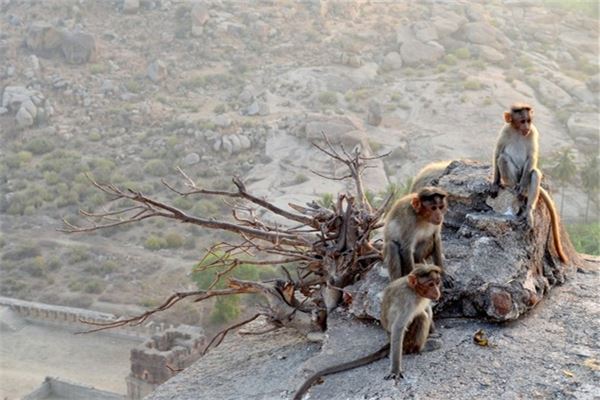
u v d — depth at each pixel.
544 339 10.09
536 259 11.40
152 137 106.06
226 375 11.43
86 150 104.19
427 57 125.50
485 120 105.19
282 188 87.75
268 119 106.50
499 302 10.33
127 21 139.50
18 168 100.38
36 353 60.66
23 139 107.50
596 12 150.25
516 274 10.68
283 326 12.31
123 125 109.94
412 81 117.88
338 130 95.44
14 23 136.38
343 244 11.68
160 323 63.28
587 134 99.31
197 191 12.84
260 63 126.19
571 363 9.52
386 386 9.20
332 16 141.50
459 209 11.77
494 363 9.55
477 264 10.78
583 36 141.50
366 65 124.44
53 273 76.56
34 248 81.00
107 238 83.12
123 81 121.94
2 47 128.25
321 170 90.44
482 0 153.38
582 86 114.81
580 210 80.38
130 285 73.50
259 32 133.62
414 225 9.87
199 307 64.50
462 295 10.58
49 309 66.38
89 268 76.88
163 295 70.56
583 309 10.91
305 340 11.98
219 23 136.38
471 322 10.53
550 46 135.25
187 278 73.88
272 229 12.88
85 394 51.56
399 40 129.62
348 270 11.55
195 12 135.38
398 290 9.33
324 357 9.95
